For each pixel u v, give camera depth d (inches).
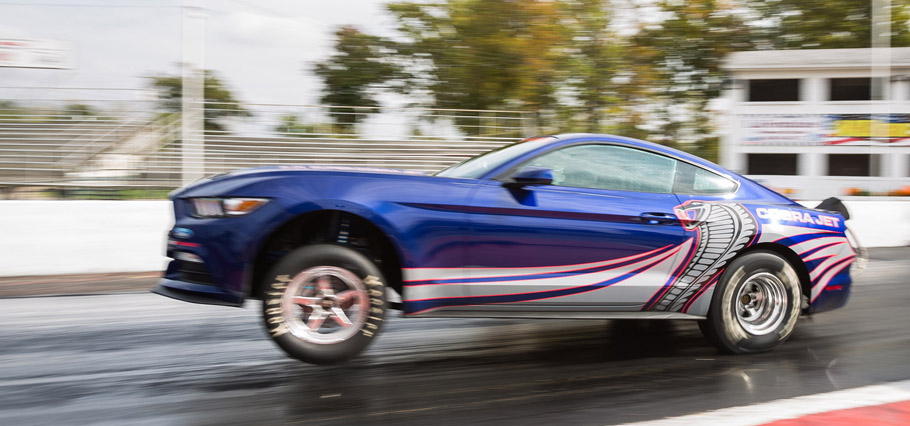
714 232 164.4
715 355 168.6
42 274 342.6
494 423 120.5
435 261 149.4
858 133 599.5
